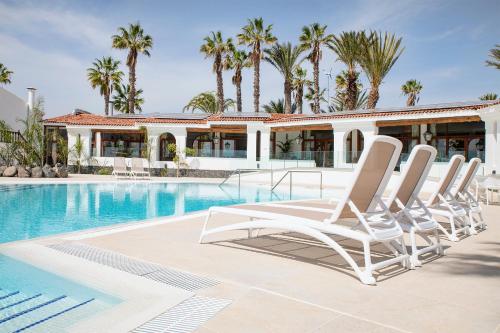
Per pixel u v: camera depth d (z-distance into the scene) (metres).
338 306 2.89
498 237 5.87
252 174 22.17
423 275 3.77
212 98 44.72
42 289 3.57
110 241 5.26
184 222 7.07
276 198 14.52
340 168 19.20
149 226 6.60
